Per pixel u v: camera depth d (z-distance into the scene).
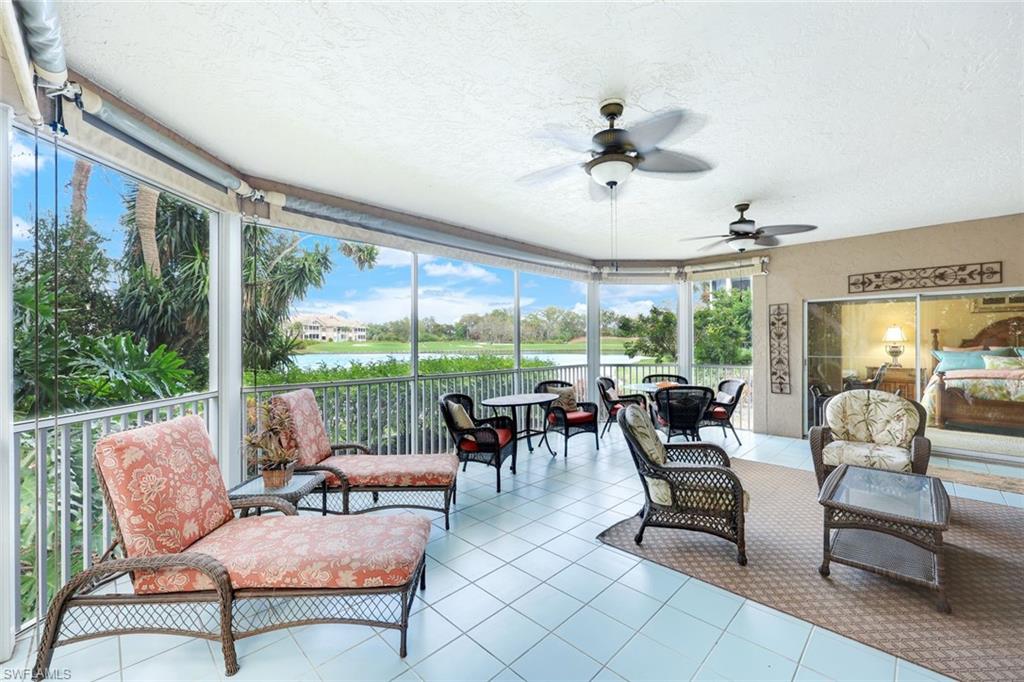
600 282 6.74
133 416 2.87
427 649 1.90
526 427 5.52
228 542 1.95
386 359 5.61
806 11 1.62
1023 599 2.20
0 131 1.78
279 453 2.65
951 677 1.70
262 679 1.74
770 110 2.34
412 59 1.92
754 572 2.49
